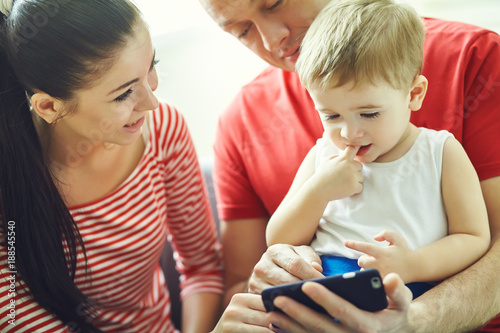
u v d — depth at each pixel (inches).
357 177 33.6
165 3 63.1
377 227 33.1
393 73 30.9
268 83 47.9
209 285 50.4
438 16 69.1
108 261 43.3
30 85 34.9
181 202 48.9
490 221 36.4
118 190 42.6
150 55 34.9
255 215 48.0
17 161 37.6
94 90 33.8
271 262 34.9
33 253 39.2
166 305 51.9
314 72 31.8
